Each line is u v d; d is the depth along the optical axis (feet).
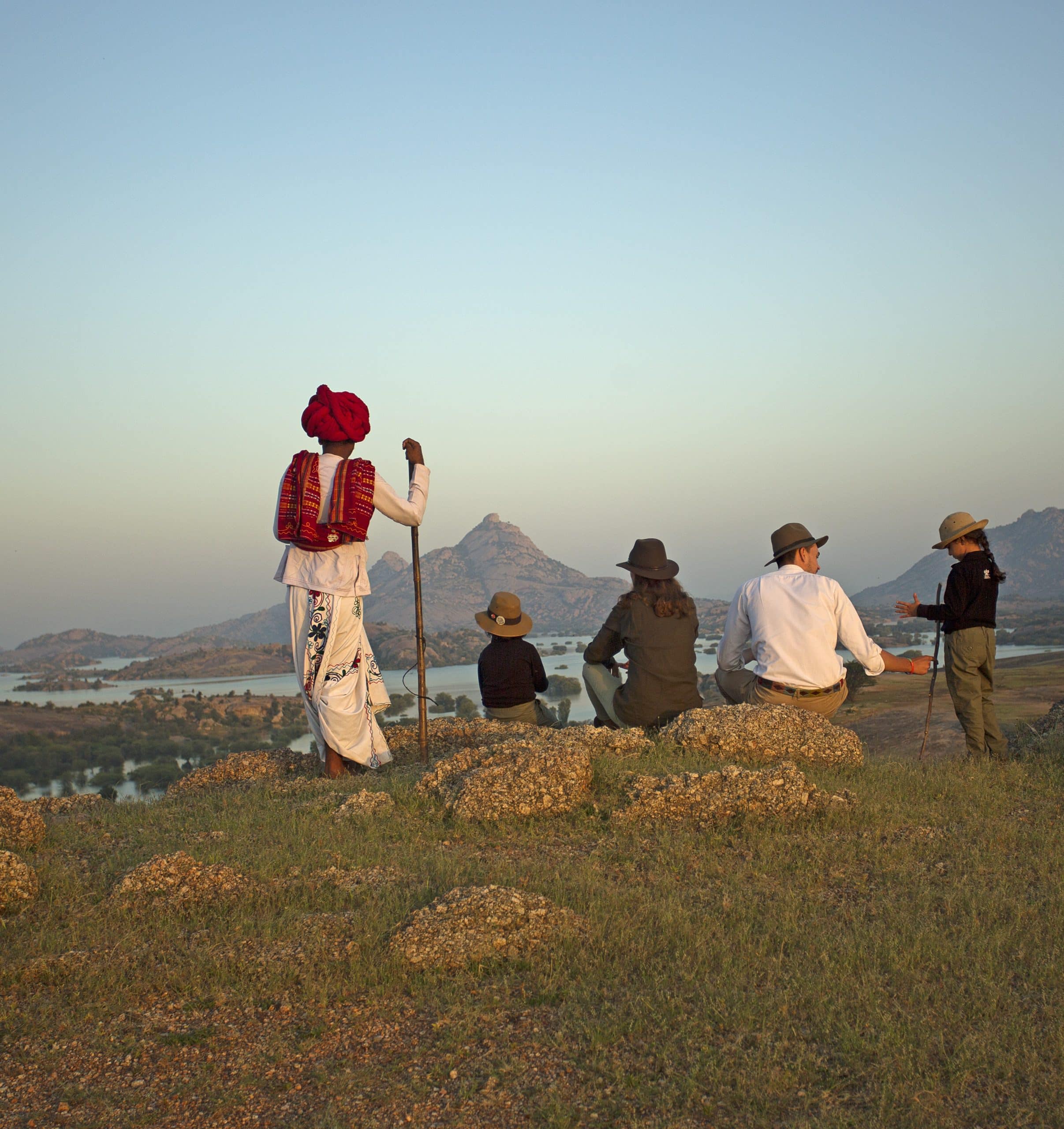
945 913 14.37
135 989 12.23
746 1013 11.10
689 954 12.82
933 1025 10.80
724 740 23.76
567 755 20.99
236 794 24.70
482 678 31.58
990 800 20.76
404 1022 11.39
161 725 236.84
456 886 15.51
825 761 23.70
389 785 23.30
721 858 17.25
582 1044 10.62
